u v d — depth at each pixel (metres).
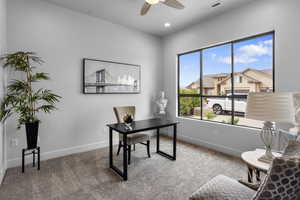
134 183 2.19
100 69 3.53
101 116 3.59
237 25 3.05
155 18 3.54
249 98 1.52
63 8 3.08
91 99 3.45
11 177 2.31
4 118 2.35
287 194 0.78
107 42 3.65
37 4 2.82
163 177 2.34
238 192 1.16
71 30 3.18
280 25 2.53
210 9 3.14
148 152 3.07
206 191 1.20
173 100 4.42
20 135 2.70
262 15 2.72
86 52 3.36
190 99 4.12
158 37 4.62
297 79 2.39
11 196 1.90
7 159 2.59
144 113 4.36
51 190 2.02
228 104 3.37
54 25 2.99
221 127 3.36
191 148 3.56
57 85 3.04
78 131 3.30
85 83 3.33
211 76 3.67
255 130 2.84
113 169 2.56
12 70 2.62
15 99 2.34
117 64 3.80
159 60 4.67
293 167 0.74
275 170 0.77
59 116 3.08
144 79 4.34
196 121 3.85
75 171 2.51
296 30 2.38
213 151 3.37
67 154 3.17
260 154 1.73
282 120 1.30
